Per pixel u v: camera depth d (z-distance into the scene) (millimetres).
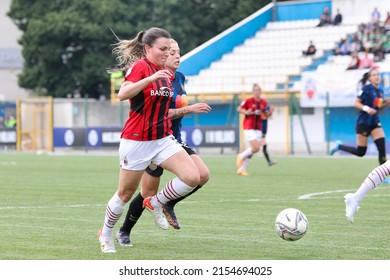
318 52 115438
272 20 128625
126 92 23453
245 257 24047
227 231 30062
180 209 37844
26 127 122062
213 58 122375
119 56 25188
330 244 26688
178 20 139125
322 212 36406
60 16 136000
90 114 118375
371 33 111312
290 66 115625
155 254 24672
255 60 119812
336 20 119688
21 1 141000
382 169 27812
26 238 28125
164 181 56188
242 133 105500
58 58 140375
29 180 57031
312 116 105312
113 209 24828
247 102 61469
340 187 50375
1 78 172625
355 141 102375
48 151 116688
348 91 98062
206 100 112688
